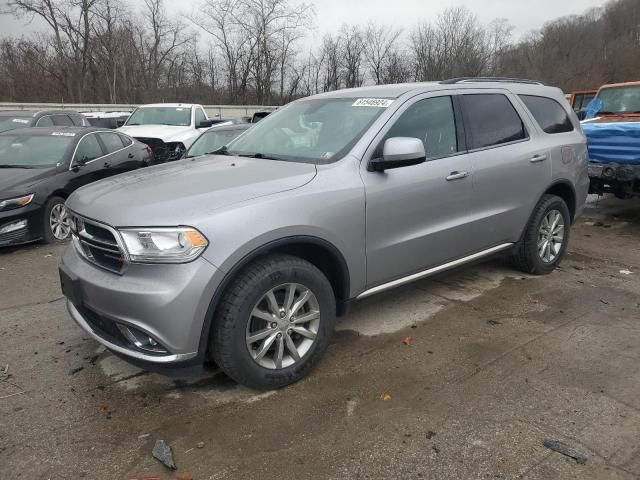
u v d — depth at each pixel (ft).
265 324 10.32
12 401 10.46
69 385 11.05
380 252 11.99
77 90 112.16
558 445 8.89
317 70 130.82
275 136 13.73
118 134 30.17
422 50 150.10
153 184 10.87
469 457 8.67
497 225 14.85
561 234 17.43
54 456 8.85
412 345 12.59
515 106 15.71
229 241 9.43
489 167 14.20
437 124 13.43
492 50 167.73
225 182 10.61
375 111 12.65
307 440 9.17
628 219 26.08
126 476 8.38
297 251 11.01
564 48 205.98
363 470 8.42
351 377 11.18
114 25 114.73
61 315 14.83
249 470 8.47
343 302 11.77
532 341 12.71
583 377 11.03
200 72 123.13
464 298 15.46
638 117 29.07
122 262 9.67
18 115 37.22
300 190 10.59
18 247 22.76
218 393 10.66
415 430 9.38
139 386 10.98
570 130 17.61
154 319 9.20
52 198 23.29
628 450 8.76
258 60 120.16
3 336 13.46
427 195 12.67
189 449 8.98
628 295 15.69
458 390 10.62
